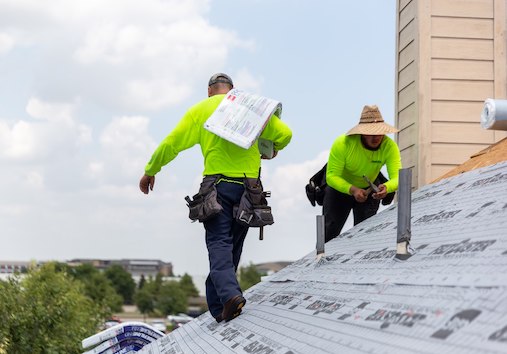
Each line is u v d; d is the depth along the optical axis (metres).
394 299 2.75
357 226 5.75
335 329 2.75
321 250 4.69
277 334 3.25
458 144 6.52
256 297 4.99
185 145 4.51
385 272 3.31
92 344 6.59
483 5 6.64
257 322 3.86
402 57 7.04
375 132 5.52
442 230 3.61
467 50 6.60
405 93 6.94
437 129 6.52
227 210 4.36
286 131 4.46
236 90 4.56
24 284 15.51
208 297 4.70
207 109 4.49
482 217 3.41
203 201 4.29
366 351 2.26
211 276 4.34
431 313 2.31
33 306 14.97
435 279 2.69
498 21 6.64
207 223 4.39
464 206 3.93
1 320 14.33
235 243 4.56
